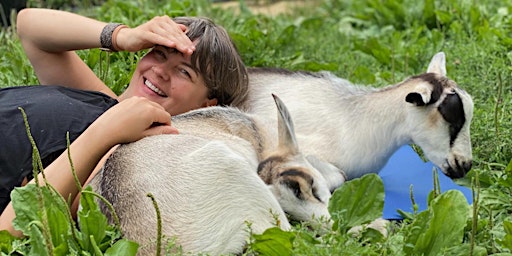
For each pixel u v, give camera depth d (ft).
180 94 13.41
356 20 19.52
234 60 13.70
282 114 12.71
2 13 17.78
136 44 13.34
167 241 11.89
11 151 12.59
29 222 12.01
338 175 13.26
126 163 12.30
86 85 13.93
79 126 12.78
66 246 11.90
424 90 13.41
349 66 16.71
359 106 13.73
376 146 13.65
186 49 13.20
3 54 15.72
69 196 12.17
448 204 12.16
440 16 18.37
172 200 12.06
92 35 13.50
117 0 18.71
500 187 13.44
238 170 12.22
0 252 11.94
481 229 12.59
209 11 18.94
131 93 13.46
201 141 12.41
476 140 14.29
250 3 23.11
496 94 15.21
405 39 18.40
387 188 13.88
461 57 16.39
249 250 11.96
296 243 11.84
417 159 14.43
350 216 12.50
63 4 19.54
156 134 12.55
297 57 16.55
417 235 12.17
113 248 11.77
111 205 12.00
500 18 18.04
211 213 12.05
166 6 17.81
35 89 13.12
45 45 13.70
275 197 12.52
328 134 13.67
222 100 13.75
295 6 21.98
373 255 12.00
